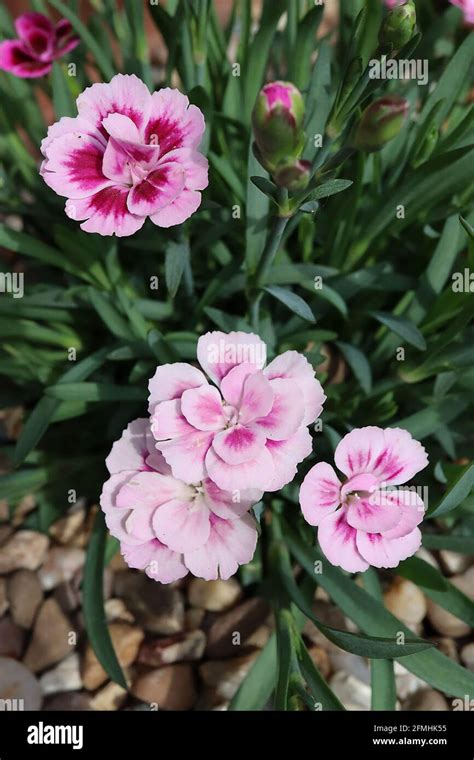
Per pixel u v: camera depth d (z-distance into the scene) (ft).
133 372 0.92
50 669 0.99
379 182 1.00
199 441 0.69
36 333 1.00
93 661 0.98
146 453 0.73
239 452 0.68
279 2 0.94
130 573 1.04
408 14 0.67
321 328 1.08
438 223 1.04
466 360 0.89
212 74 1.07
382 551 0.73
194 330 1.01
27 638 1.02
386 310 1.10
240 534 0.71
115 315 0.93
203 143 0.92
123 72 1.12
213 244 1.00
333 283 0.98
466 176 0.86
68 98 0.97
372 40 0.91
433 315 0.91
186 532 0.71
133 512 0.71
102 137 0.73
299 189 0.67
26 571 1.04
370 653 0.76
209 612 1.02
